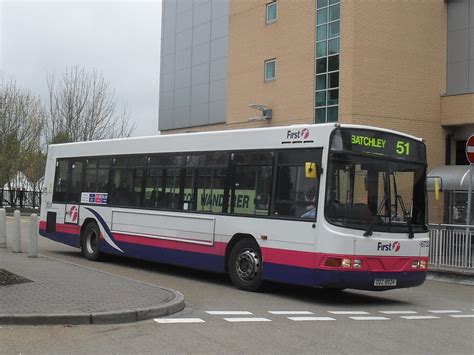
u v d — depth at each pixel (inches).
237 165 447.8
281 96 975.6
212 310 348.2
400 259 394.9
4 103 1667.1
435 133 896.3
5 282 378.3
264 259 415.2
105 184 585.0
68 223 628.7
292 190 402.9
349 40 837.2
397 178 405.4
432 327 325.1
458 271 564.4
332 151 382.3
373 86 843.4
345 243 371.9
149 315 314.3
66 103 1681.8
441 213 804.6
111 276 428.8
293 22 959.0
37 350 240.8
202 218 468.8
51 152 671.8
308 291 453.4
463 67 892.0
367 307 392.5
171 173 508.1
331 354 251.1
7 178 1668.3
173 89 1489.9
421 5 892.0
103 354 238.1
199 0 1412.4
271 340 274.1
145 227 526.6
